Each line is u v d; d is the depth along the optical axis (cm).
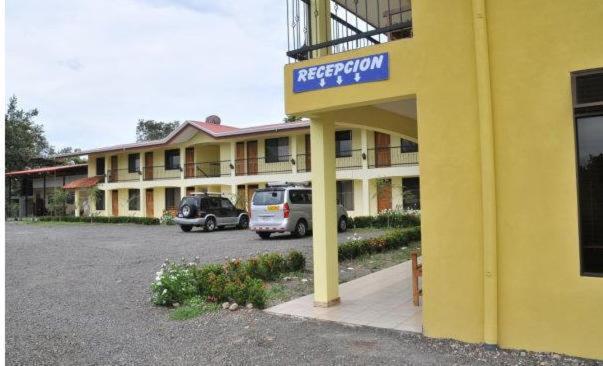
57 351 552
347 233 1930
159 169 3347
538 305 479
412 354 494
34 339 599
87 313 725
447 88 533
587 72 462
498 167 500
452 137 529
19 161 4891
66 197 3828
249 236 1942
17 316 714
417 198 2344
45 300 821
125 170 3528
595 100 459
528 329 484
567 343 466
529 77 486
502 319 496
